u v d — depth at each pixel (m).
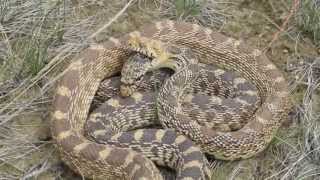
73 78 0.86
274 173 0.83
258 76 0.92
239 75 0.93
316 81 0.93
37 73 0.89
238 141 0.83
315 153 0.85
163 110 0.85
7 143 0.83
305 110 0.89
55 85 0.89
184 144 0.81
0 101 0.87
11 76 0.89
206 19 1.01
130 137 0.81
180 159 0.80
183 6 0.99
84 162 0.79
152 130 0.82
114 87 0.89
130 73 0.87
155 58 0.89
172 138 0.81
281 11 1.02
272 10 1.02
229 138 0.83
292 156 0.84
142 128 0.88
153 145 0.81
